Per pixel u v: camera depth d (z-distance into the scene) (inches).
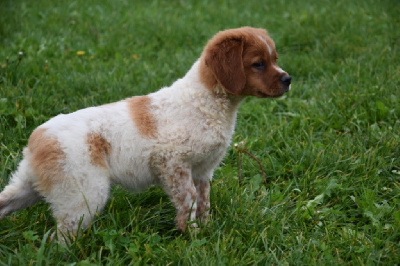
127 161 159.6
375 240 157.2
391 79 273.7
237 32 171.8
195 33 373.4
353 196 187.5
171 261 146.4
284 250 158.2
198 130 161.5
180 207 164.4
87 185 150.1
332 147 213.5
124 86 266.7
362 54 319.6
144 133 159.3
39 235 161.6
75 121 154.4
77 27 367.6
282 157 213.2
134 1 468.1
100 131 155.3
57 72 281.6
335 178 198.2
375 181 196.1
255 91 173.0
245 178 200.1
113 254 146.3
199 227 168.2
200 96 164.4
